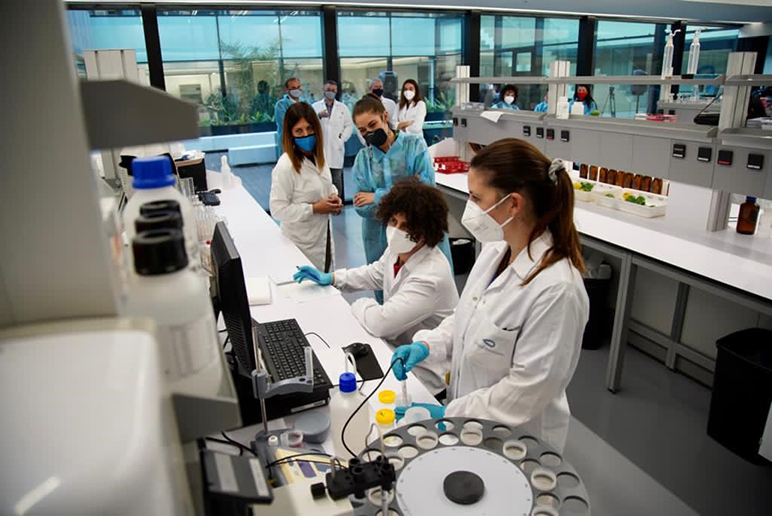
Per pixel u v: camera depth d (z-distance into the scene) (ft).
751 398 6.46
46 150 1.30
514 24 20.70
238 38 17.10
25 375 1.14
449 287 5.66
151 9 15.46
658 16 22.11
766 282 6.29
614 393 8.18
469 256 13.00
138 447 0.96
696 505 6.01
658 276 8.96
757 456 6.59
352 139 19.84
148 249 1.59
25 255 1.35
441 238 5.63
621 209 9.68
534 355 3.73
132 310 1.56
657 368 8.93
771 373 6.19
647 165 8.52
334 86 17.19
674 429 7.34
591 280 9.16
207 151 18.16
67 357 1.21
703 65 26.76
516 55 21.24
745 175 7.09
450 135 20.86
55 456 0.93
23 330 1.35
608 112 24.84
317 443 3.64
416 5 17.93
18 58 1.24
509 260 4.32
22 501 0.86
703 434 7.22
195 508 1.69
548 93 10.50
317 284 6.71
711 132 7.40
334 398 3.49
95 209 1.37
